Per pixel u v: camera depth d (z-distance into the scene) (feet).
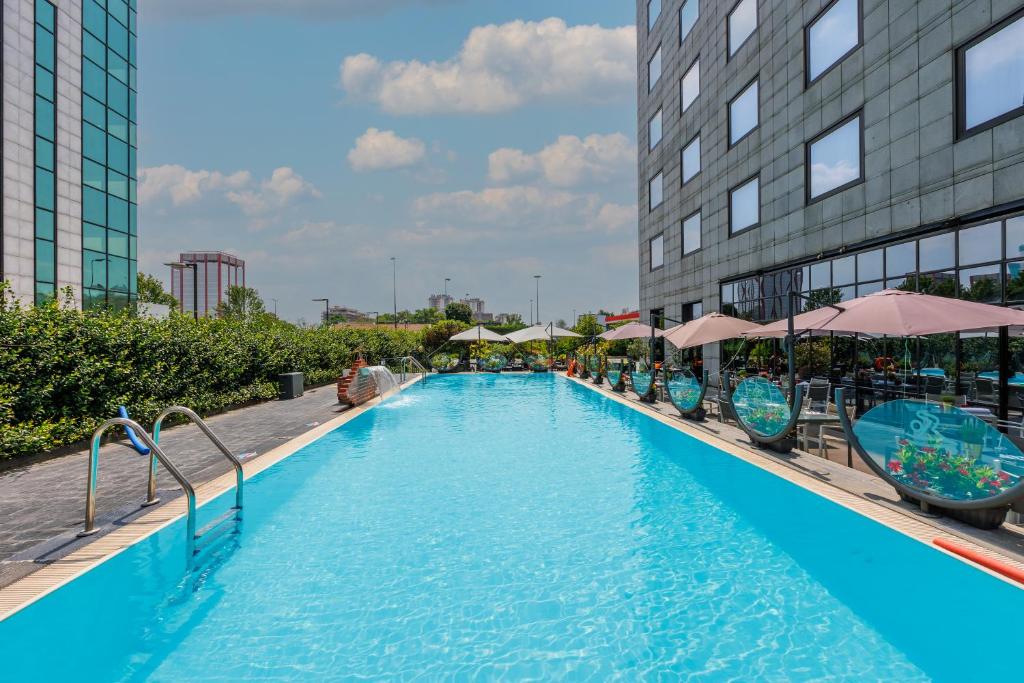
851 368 38.60
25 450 26.40
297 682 11.03
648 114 85.71
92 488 17.69
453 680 11.10
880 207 34.47
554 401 60.29
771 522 19.51
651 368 55.21
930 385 30.94
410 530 19.43
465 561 16.83
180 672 11.37
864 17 35.99
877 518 18.71
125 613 13.53
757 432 30.81
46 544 16.81
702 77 63.77
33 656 11.82
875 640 12.27
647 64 86.33
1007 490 15.78
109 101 81.10
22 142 65.92
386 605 14.15
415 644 12.41
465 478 26.35
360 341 97.45
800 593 14.48
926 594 14.06
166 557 16.49
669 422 41.57
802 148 43.39
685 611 13.73
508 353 119.55
